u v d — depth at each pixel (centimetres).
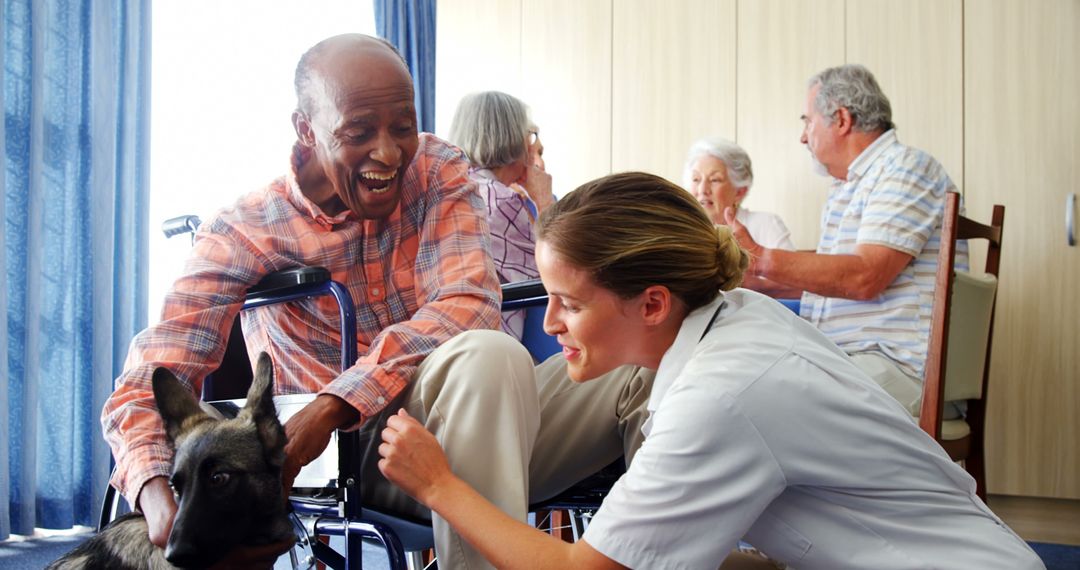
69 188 312
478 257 155
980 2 355
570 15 430
